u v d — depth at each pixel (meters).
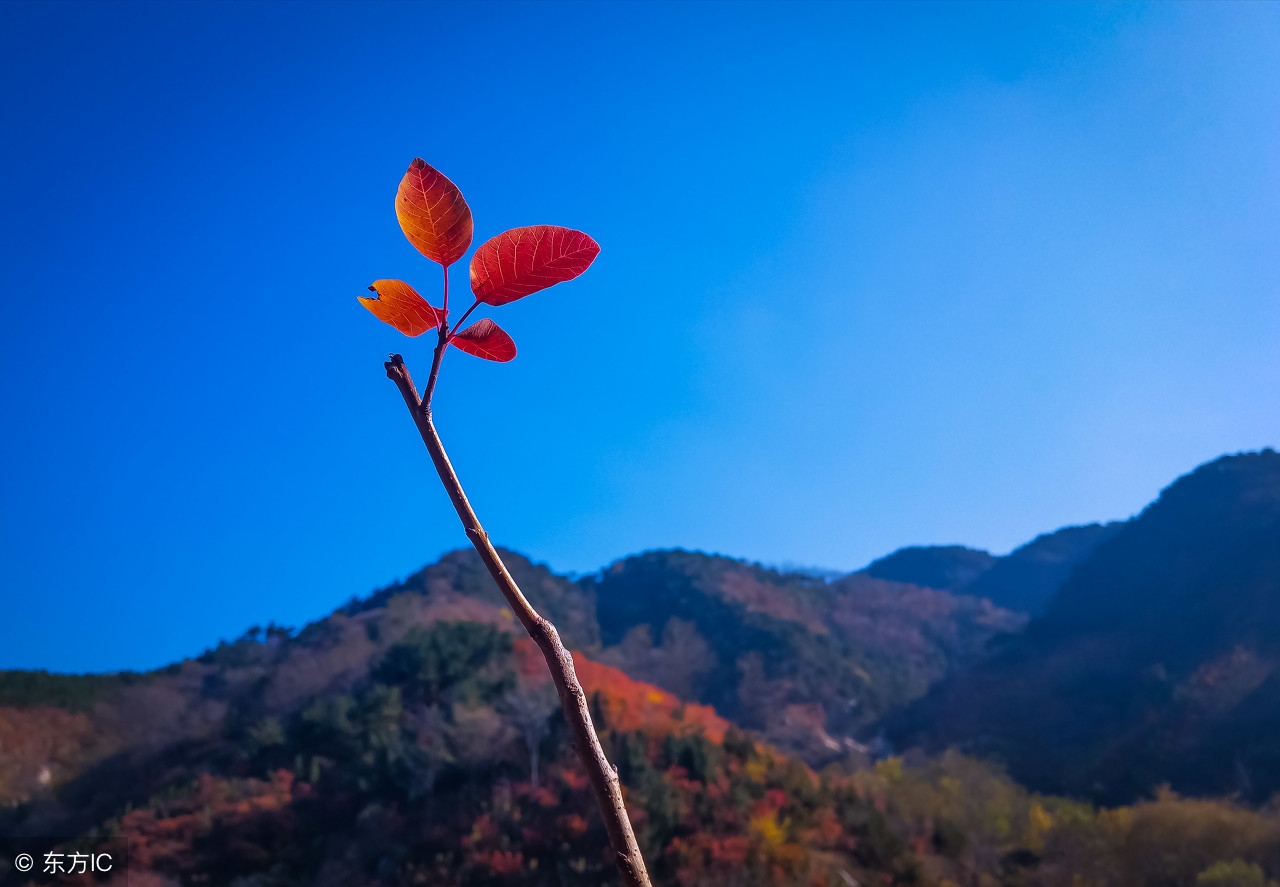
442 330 1.08
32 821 36.69
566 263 1.08
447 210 1.07
